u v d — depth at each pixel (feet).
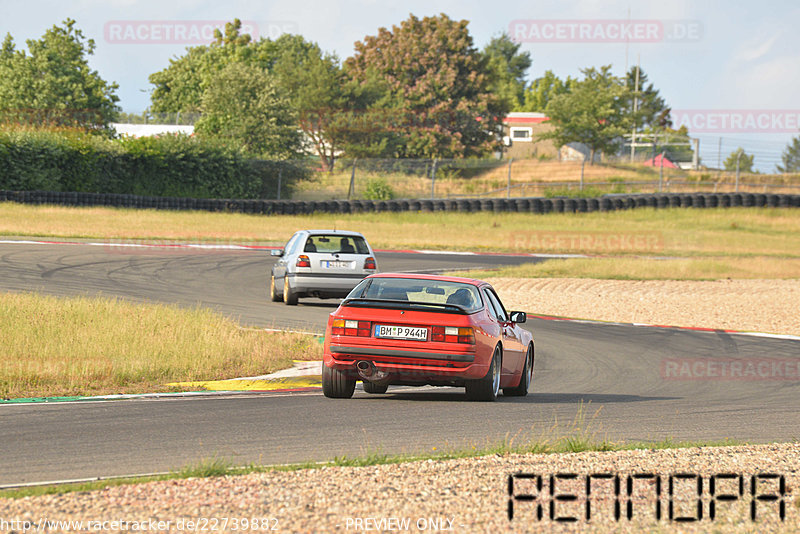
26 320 177.27
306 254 246.88
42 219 478.18
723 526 68.13
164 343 163.63
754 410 134.62
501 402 131.85
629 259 438.81
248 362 157.28
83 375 136.98
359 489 73.77
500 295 314.14
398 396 135.54
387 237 521.65
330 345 123.24
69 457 86.22
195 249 411.54
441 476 79.10
